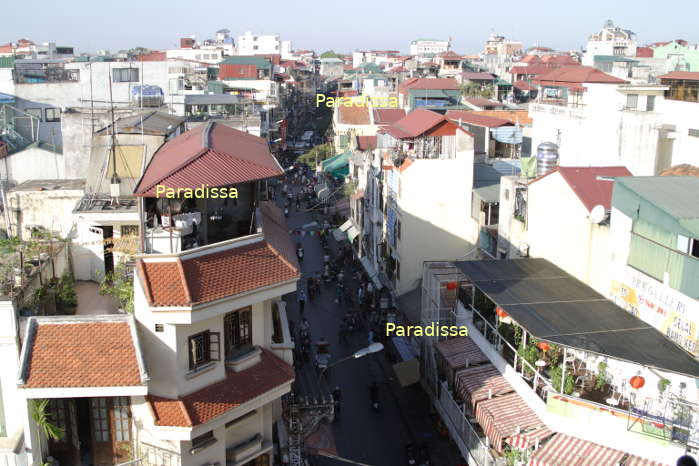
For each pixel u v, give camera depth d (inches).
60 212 1075.9
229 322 821.9
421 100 3125.0
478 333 1144.8
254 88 3563.0
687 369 757.9
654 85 1665.8
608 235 1009.5
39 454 737.0
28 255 846.5
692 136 1523.1
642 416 807.1
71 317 729.6
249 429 866.8
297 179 3548.2
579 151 1653.5
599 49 4970.5
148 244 803.4
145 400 746.8
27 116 1978.3
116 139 1131.9
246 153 957.8
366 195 2178.9
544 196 1176.8
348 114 3196.4
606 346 818.2
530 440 863.1
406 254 1609.3
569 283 1051.9
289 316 1823.3
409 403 1375.5
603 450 828.6
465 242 1620.3
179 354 749.9
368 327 1744.6
